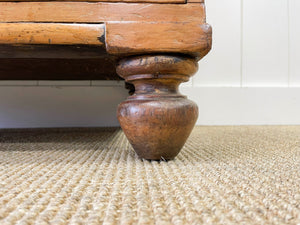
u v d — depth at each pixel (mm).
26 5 266
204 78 860
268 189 202
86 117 820
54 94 811
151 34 265
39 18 266
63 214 157
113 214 157
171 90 282
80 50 289
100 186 212
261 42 868
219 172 253
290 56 872
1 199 182
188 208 164
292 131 647
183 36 265
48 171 260
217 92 846
